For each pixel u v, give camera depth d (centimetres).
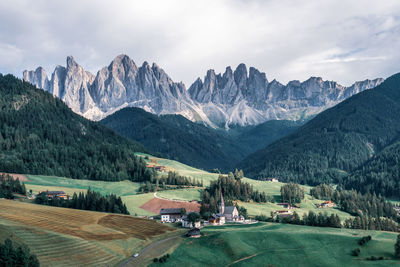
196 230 14650
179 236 14638
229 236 14000
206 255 12594
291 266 11900
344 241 13575
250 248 13200
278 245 13488
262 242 13775
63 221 13925
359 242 13288
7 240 9319
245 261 12119
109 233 13462
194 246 13338
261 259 12262
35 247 10406
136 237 13712
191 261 11994
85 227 13650
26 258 9156
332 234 14362
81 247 11362
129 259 11606
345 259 12256
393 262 11538
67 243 11300
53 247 10794
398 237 12200
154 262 11650
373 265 11525
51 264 9800
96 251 11419
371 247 12938
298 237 14100
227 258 12450
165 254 12394
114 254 11619
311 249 13075
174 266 11525
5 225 11225
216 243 13500
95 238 12500
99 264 10706
